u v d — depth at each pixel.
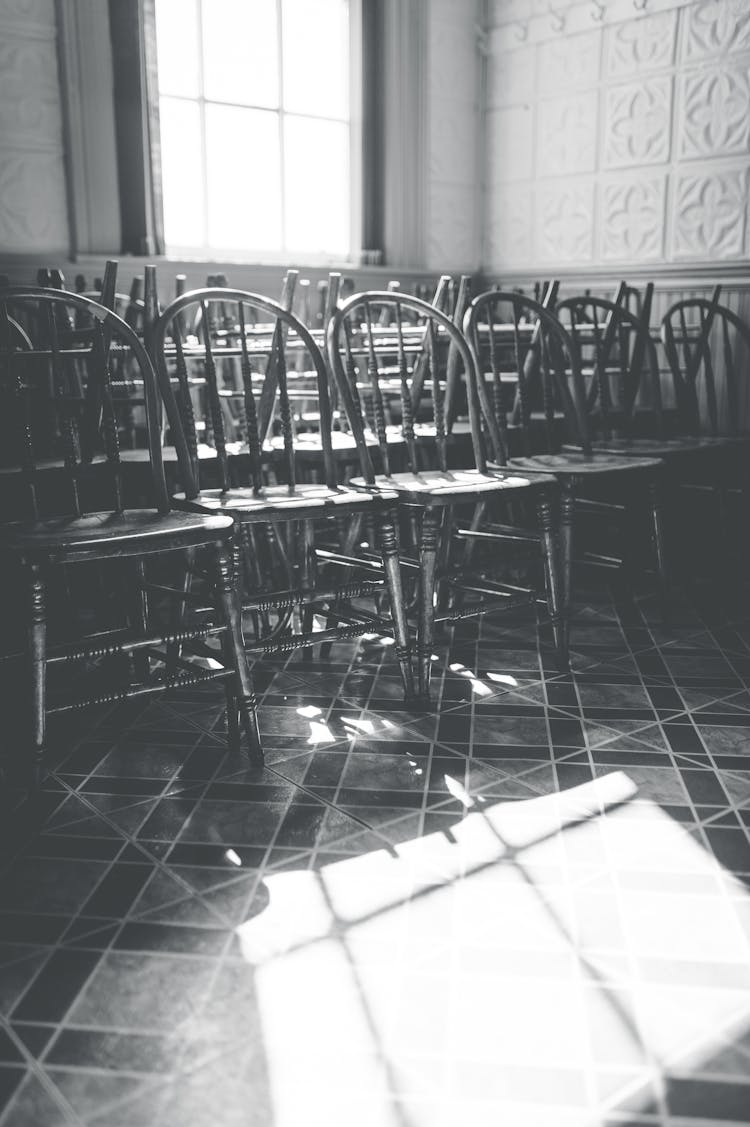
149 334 2.15
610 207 4.54
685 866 1.63
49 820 1.79
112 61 3.89
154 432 2.05
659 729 2.21
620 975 1.35
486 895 1.54
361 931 1.45
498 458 2.74
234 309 4.21
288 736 2.19
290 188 4.65
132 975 1.35
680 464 3.46
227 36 4.34
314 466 2.88
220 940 1.43
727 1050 1.21
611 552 3.79
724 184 4.10
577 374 2.95
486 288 5.18
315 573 2.65
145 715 2.31
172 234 4.33
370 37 4.71
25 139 3.73
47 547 1.75
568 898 1.54
